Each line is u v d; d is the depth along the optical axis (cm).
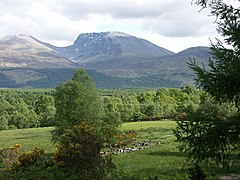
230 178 2050
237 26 914
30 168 1878
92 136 1762
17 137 6781
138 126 7144
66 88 4259
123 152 4197
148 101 10631
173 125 7281
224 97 924
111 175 1446
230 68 893
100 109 4362
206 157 930
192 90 11300
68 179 1616
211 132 905
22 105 11731
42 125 10312
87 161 1667
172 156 3544
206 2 961
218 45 932
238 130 895
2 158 2498
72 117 4166
